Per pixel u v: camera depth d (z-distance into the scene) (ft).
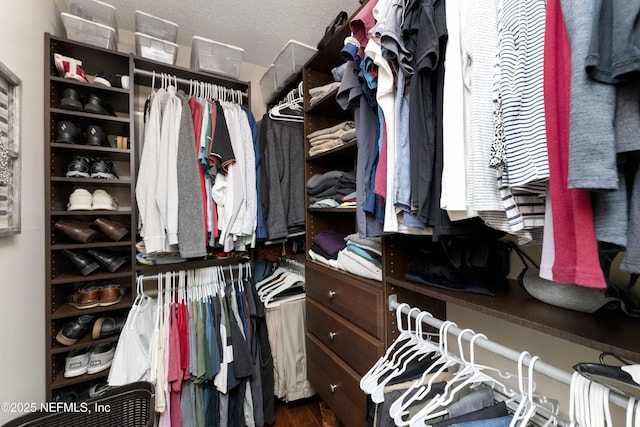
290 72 5.25
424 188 2.20
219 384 4.34
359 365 3.43
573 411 1.57
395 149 2.55
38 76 3.70
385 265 3.15
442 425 1.82
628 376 1.38
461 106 1.95
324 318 4.22
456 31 1.99
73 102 4.06
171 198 4.19
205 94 5.40
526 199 1.77
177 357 4.17
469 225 2.27
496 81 1.71
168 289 4.58
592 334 1.70
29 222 3.46
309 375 4.67
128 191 5.38
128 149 4.49
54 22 4.22
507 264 2.99
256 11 4.89
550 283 2.18
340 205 4.19
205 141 4.56
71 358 4.09
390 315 3.16
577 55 1.22
